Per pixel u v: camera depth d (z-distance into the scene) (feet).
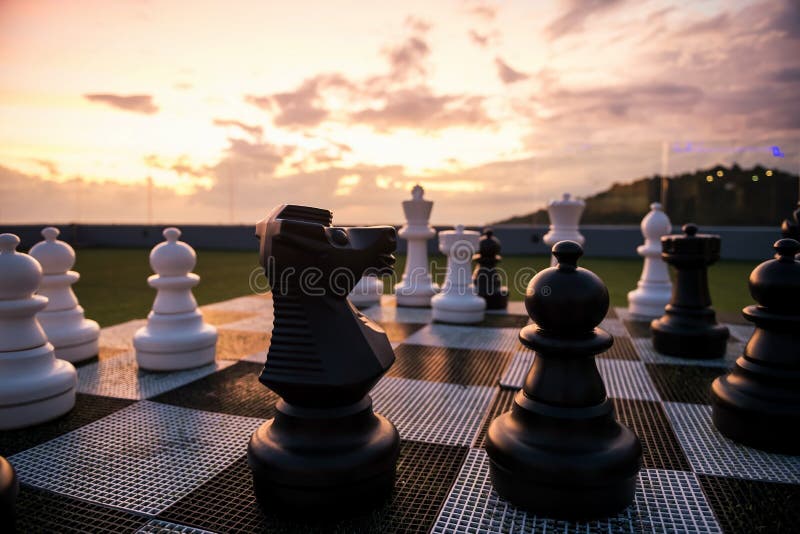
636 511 5.63
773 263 7.52
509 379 10.09
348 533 5.25
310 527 5.36
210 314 16.87
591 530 5.30
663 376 10.43
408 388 9.71
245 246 49.75
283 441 5.69
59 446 7.23
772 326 7.34
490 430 6.17
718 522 5.42
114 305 18.80
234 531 5.29
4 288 7.88
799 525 5.37
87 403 8.86
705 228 40.24
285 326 5.77
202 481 6.29
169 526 5.38
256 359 11.57
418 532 5.26
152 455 6.96
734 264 35.58
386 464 5.73
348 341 5.77
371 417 6.09
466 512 5.62
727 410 7.42
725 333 11.81
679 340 11.77
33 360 8.07
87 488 6.12
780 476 6.40
